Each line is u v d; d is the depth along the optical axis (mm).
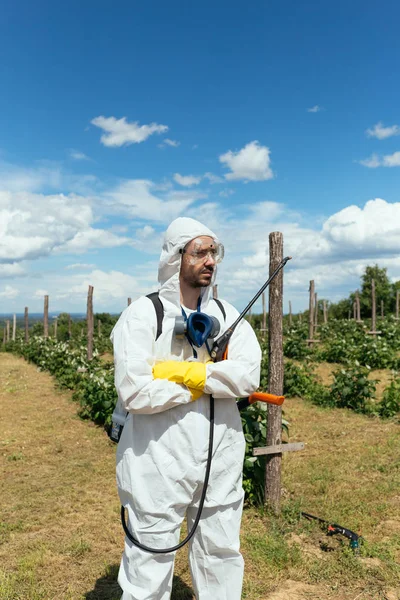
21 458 6645
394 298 41781
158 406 2133
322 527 4164
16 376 15711
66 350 15719
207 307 2459
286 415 8867
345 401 9430
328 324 23703
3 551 3893
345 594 3213
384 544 3842
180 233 2314
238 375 2215
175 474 2176
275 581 3355
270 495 4523
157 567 2189
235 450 2355
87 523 4426
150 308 2309
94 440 7590
